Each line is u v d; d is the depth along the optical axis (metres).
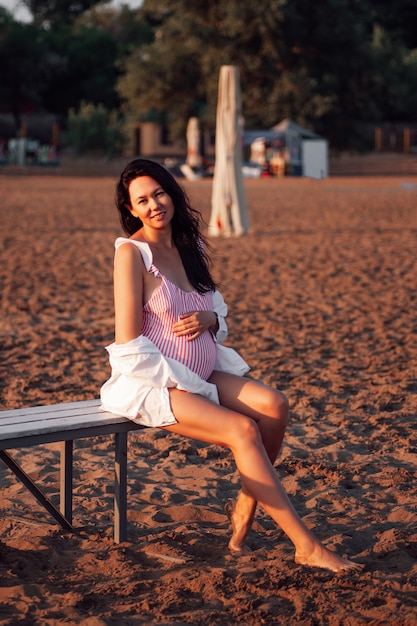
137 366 3.61
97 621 3.08
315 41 53.97
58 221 21.19
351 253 15.02
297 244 16.44
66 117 72.31
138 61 56.38
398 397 6.36
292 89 52.38
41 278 12.16
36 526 4.07
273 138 45.69
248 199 28.92
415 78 63.25
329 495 4.46
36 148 57.09
